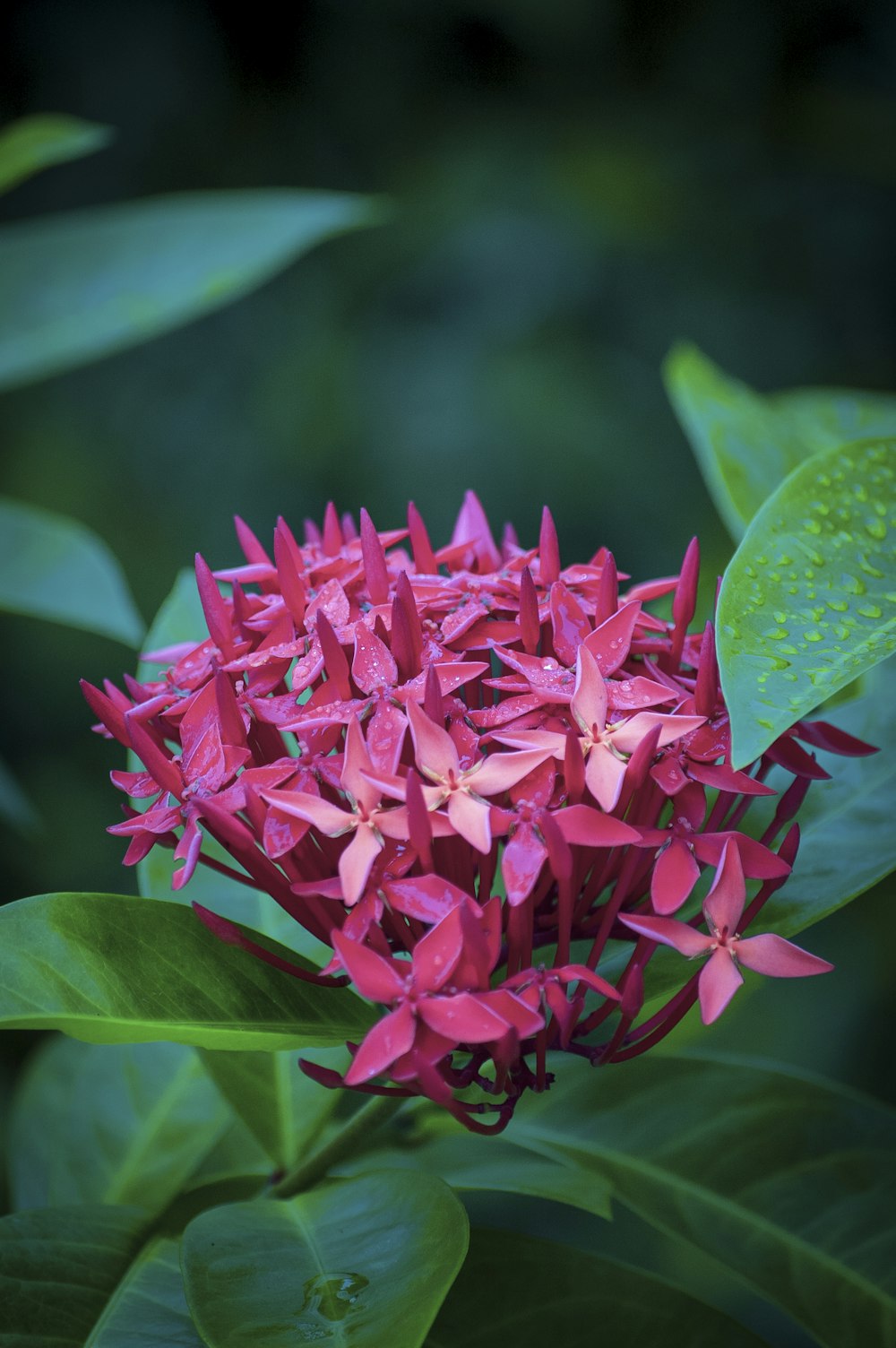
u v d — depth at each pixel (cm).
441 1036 49
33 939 52
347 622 52
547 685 51
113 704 52
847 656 49
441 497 151
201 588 52
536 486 150
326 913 51
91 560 75
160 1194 64
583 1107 60
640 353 163
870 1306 56
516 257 165
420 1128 59
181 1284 55
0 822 141
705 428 62
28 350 69
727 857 50
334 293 166
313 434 157
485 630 52
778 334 166
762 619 50
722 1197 58
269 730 53
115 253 69
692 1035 60
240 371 164
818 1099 59
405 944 51
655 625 53
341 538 55
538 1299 56
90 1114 65
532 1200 100
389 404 158
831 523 51
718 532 146
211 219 70
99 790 148
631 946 56
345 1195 54
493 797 51
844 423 63
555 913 53
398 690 51
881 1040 116
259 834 51
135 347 163
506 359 159
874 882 55
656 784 52
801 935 120
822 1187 58
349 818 50
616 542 150
